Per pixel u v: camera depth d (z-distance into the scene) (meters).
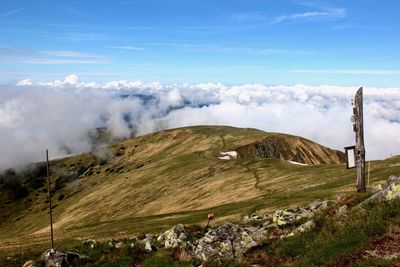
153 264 21.77
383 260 14.45
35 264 23.53
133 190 158.62
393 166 69.12
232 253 20.52
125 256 24.19
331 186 64.25
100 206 156.75
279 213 28.67
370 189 24.70
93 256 25.25
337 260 15.62
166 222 65.88
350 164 24.08
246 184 108.12
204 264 19.84
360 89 23.75
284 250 18.44
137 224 71.00
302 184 83.06
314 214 23.58
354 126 24.03
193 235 26.47
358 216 18.69
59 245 42.59
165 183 150.00
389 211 18.06
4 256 29.30
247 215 52.31
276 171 116.50
